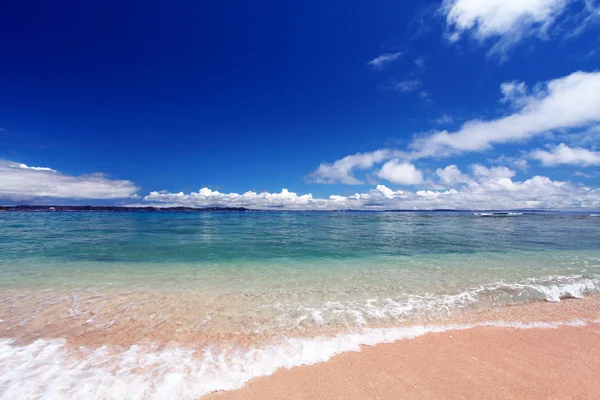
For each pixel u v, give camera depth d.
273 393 4.29
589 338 6.09
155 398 4.14
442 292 9.06
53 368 4.85
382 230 33.78
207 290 9.27
